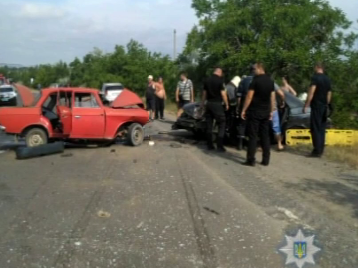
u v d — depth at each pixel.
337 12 20.91
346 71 17.78
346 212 5.70
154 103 17.73
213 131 10.78
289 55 19.34
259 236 4.80
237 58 20.44
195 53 24.05
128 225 5.08
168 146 10.68
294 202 6.05
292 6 20.62
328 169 8.23
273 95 8.36
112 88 28.09
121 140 11.26
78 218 5.31
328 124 11.62
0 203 5.91
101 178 7.29
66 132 9.90
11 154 9.79
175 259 4.21
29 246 4.48
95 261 4.16
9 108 9.75
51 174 7.64
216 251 4.40
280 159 9.20
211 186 6.79
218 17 23.12
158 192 6.42
